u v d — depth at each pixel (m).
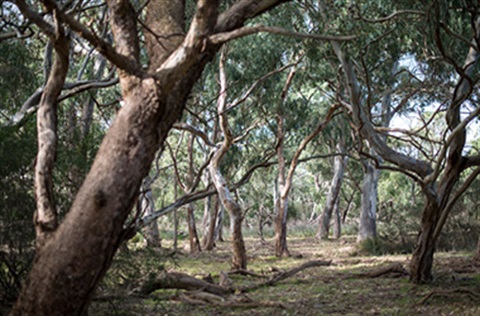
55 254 5.25
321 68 20.70
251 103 25.58
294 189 58.34
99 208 5.28
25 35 8.36
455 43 16.78
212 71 21.61
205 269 19.50
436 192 12.89
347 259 22.64
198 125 27.38
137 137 5.48
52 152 5.90
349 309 11.02
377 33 15.01
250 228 47.34
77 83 9.95
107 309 9.06
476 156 12.63
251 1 6.61
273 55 21.72
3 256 8.60
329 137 34.38
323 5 15.05
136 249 10.21
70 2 8.82
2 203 8.64
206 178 33.16
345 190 51.97
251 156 29.81
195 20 5.54
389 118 26.70
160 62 6.11
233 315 10.61
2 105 13.30
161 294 12.97
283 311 11.01
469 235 24.86
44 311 5.19
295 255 24.08
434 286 13.25
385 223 28.02
